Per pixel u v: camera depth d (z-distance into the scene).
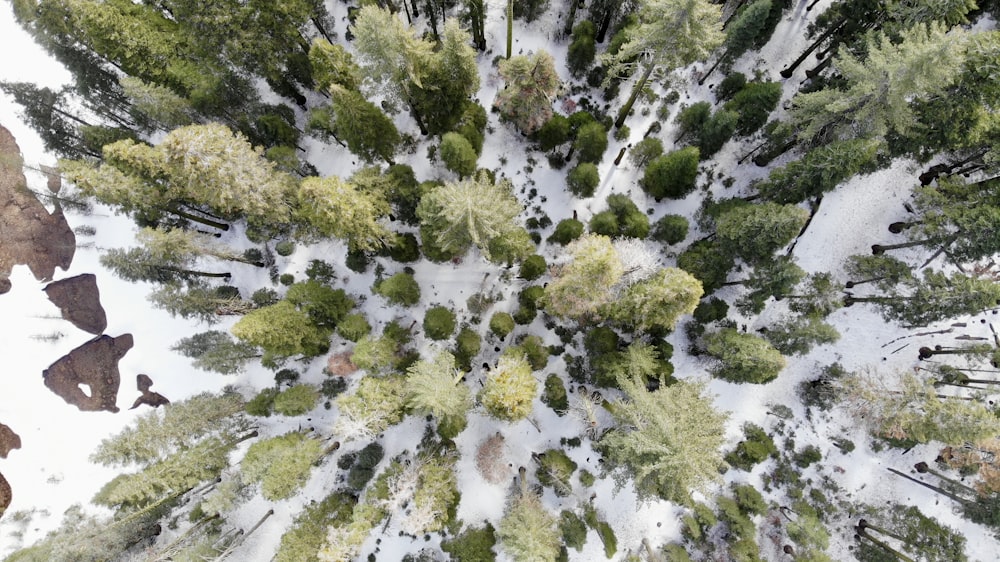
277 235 31.08
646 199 31.42
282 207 26.03
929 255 30.83
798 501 30.23
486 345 30.91
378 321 31.16
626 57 25.94
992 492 27.58
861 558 29.94
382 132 26.80
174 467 25.77
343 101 23.67
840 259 31.42
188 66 26.47
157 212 28.44
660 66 28.30
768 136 30.38
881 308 30.42
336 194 22.33
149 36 25.86
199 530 29.64
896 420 26.17
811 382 31.03
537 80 25.38
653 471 23.41
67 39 26.48
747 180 31.39
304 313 26.81
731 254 26.41
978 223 24.06
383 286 28.56
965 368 30.17
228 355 29.03
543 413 30.70
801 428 30.95
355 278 31.47
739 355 26.12
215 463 27.30
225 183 22.81
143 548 28.64
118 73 28.45
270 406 29.92
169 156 22.08
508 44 30.16
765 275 26.09
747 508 29.67
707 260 27.42
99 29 24.52
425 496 25.95
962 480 30.56
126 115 30.28
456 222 22.19
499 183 29.22
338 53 25.25
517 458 30.73
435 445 30.03
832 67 31.36
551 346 30.47
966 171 29.34
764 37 30.72
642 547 30.42
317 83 29.83
